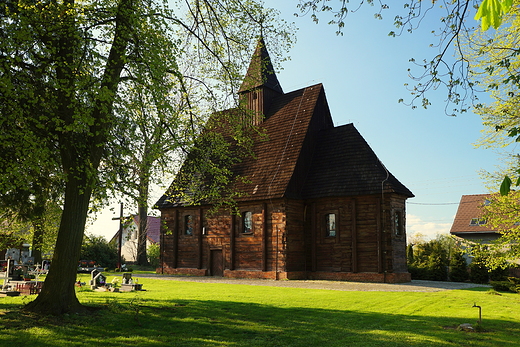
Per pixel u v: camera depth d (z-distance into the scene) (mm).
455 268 30516
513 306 15781
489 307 15430
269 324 11719
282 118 33844
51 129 11711
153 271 40438
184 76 15562
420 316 13352
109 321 11398
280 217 28359
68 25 10797
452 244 37750
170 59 12773
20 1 10438
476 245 19531
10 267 20922
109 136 12695
